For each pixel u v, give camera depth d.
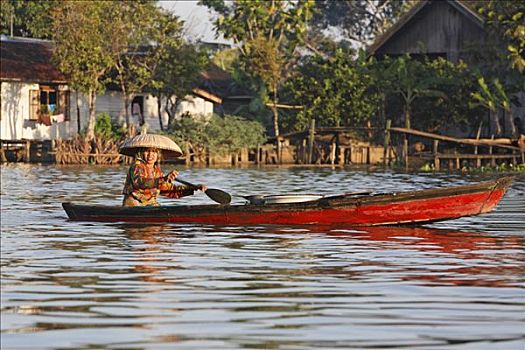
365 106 140.38
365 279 34.75
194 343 25.19
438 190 50.28
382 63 142.12
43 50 148.88
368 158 135.88
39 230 49.84
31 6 173.88
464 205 50.62
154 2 146.25
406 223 50.81
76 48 133.88
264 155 137.50
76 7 134.50
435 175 107.31
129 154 55.31
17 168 117.81
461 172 114.56
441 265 38.09
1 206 64.44
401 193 50.38
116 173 107.31
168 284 33.75
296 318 28.20
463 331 26.55
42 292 32.16
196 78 149.12
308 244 44.25
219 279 34.75
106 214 53.50
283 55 158.00
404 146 127.62
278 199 52.53
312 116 141.62
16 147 136.75
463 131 142.00
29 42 150.50
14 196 73.69
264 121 155.12
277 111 151.88
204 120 138.12
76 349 24.50
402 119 144.12
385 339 25.67
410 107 141.25
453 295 31.67
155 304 30.23
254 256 40.50
